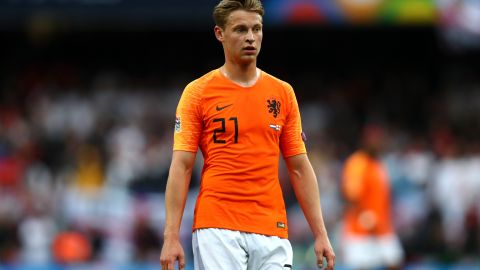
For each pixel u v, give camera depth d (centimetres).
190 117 1986
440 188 5278
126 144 5628
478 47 5831
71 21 6625
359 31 6844
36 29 6762
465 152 5484
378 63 6856
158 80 6650
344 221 4341
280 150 2052
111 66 6844
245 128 1964
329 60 6869
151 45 6869
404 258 5066
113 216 5066
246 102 1977
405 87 6706
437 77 6838
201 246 1947
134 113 6134
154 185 5150
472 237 5156
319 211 2014
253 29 1975
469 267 4759
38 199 5206
